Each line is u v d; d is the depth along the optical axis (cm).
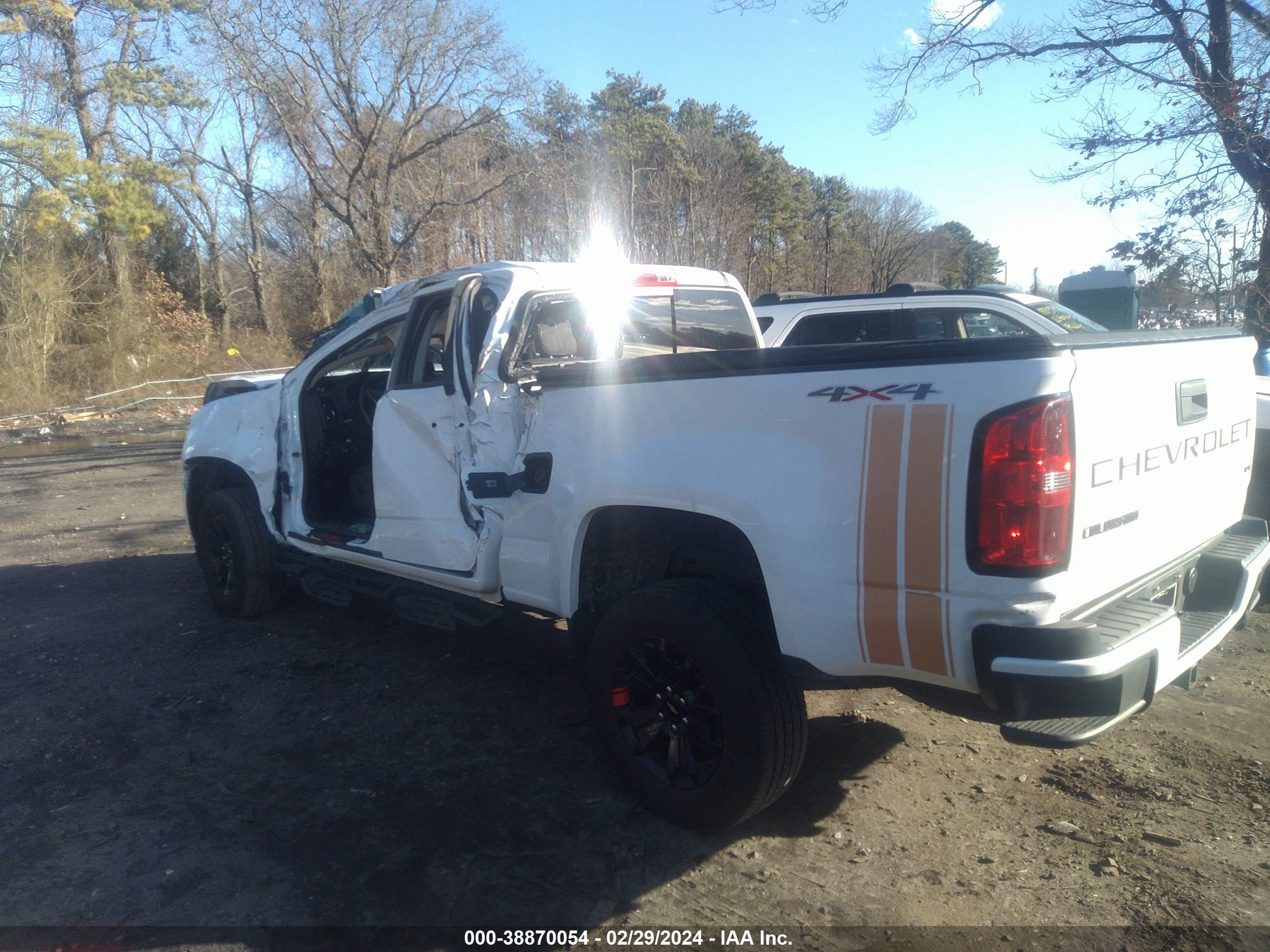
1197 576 353
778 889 309
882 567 280
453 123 2570
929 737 418
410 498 446
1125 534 293
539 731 428
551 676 493
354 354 534
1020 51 1130
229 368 2886
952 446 266
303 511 535
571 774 387
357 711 452
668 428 332
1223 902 297
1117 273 1212
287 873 320
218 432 580
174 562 750
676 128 4816
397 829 347
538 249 3123
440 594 448
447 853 331
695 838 339
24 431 2006
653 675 347
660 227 3431
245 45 2338
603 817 353
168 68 2944
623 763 357
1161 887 305
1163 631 279
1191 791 365
